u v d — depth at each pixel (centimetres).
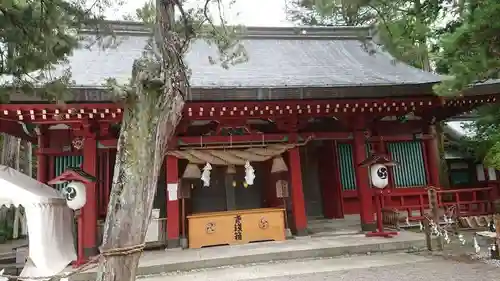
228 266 828
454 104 1153
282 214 1047
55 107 908
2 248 1377
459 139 1553
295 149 1119
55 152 1090
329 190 1382
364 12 704
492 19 648
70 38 674
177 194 1037
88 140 1008
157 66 340
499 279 605
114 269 301
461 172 1559
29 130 1166
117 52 1368
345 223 1252
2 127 1049
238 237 1018
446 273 660
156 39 361
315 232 1117
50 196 847
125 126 330
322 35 1723
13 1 591
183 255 892
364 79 1203
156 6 376
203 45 1467
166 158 1066
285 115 1092
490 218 1084
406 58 765
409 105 1110
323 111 1088
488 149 1274
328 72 1301
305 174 1412
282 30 1683
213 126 1150
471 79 759
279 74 1237
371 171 1023
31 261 805
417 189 1288
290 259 859
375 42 1233
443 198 1316
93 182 887
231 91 963
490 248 768
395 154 1313
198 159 1041
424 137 1307
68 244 946
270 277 704
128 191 312
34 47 651
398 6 683
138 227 311
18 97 856
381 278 652
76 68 1155
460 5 664
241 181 1333
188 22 449
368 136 1216
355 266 755
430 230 952
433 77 1253
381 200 1243
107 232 309
